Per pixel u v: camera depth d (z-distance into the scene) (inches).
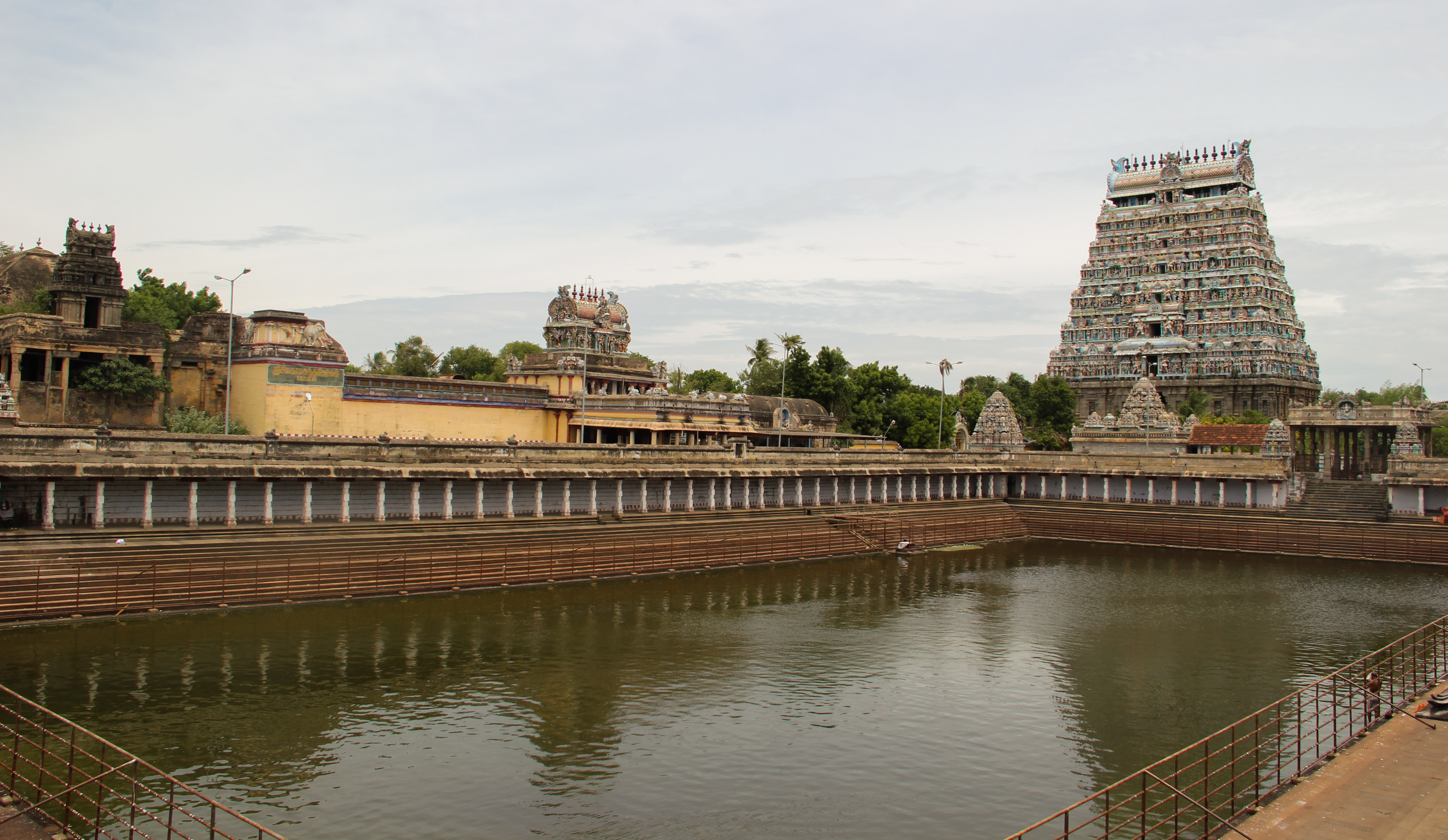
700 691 1833.2
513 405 3897.6
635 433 4128.9
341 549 2388.0
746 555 3139.8
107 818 1227.9
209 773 1389.0
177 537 2234.3
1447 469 3740.2
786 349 6043.3
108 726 1518.2
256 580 2177.7
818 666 2018.9
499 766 1456.7
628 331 4845.0
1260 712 1346.0
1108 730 1697.8
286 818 1272.1
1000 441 4990.2
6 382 2736.2
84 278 3097.9
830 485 3944.4
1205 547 3900.1
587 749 1536.7
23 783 1298.0
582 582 2684.5
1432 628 2472.9
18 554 1998.0
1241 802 1375.5
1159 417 4933.6
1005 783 1460.4
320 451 2532.0
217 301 4736.7
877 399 6043.3
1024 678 1990.7
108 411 3006.9
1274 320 7465.6
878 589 2864.2
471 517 2775.6
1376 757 1369.3
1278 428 4397.1
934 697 1849.2
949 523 3934.5
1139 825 1314.0
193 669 1780.3
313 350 3159.5
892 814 1347.2
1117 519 4141.2
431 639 2053.4
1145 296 7844.5
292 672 1800.0
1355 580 3201.3
